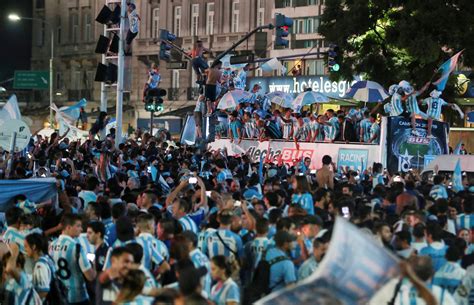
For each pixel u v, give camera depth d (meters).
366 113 38.34
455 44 46.12
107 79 40.56
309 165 35.41
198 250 14.33
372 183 27.94
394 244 15.36
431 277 12.75
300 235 15.82
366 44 48.72
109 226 17.16
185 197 19.52
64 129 47.00
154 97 44.00
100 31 96.75
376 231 15.62
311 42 79.00
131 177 24.22
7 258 15.02
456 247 14.66
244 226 17.58
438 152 36.72
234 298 13.10
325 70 78.25
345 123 36.84
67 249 15.89
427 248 15.18
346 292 9.73
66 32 100.25
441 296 12.47
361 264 9.78
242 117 40.19
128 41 40.19
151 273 14.29
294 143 38.22
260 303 9.87
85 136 46.75
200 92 39.78
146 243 14.78
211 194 20.05
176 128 84.69
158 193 20.81
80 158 33.72
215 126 40.47
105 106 44.06
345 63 48.97
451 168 29.61
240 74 47.03
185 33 87.94
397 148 35.72
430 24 45.94
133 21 40.03
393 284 12.16
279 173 31.58
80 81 99.19
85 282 16.11
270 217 16.98
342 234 9.87
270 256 14.88
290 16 80.38
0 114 29.88
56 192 21.14
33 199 20.89
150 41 89.62
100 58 96.50
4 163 28.78
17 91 104.19
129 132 79.12
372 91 40.66
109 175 28.44
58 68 101.06
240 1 84.06
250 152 39.72
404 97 36.12
